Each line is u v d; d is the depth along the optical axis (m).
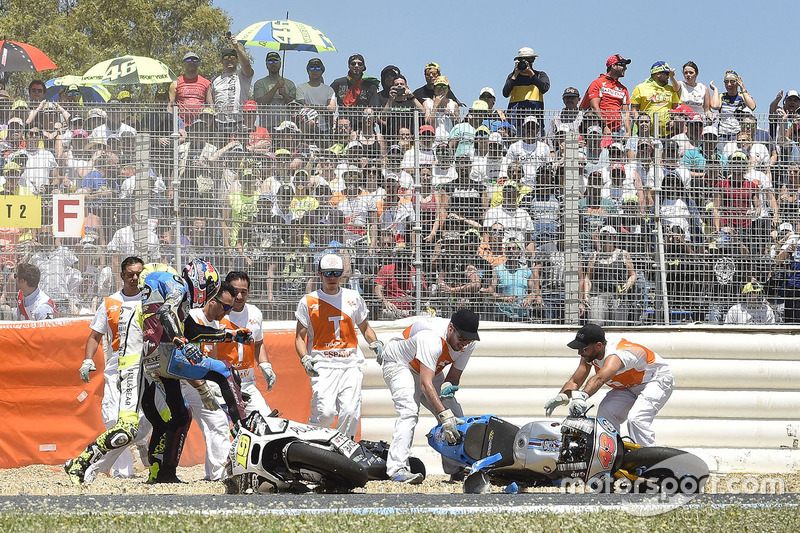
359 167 42.19
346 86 54.28
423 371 30.70
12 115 41.34
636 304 42.94
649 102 51.91
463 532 17.12
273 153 41.75
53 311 40.94
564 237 42.53
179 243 41.16
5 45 59.81
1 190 40.84
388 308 42.25
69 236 40.97
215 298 33.34
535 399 41.19
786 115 44.91
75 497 23.62
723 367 41.75
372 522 18.16
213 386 33.34
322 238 41.97
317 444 28.06
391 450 31.55
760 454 41.28
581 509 20.48
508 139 42.59
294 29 55.97
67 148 41.03
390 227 42.31
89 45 116.25
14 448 39.50
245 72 54.81
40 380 39.88
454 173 42.41
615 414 33.09
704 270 43.28
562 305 42.53
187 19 121.75
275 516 18.89
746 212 43.62
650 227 43.09
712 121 45.97
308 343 36.97
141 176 41.16
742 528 17.83
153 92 82.19
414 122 42.34
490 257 42.41
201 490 29.67
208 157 41.44
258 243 41.66
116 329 35.72
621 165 43.00
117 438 30.20
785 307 43.62
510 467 28.52
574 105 53.78
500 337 41.41
